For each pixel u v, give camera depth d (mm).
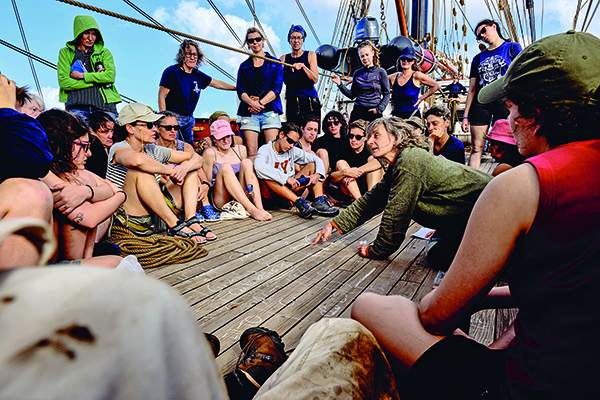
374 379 885
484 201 833
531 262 786
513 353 841
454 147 3863
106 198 2162
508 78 901
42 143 1403
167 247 2838
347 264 2820
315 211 4480
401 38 8109
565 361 717
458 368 912
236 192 4363
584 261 710
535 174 768
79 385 215
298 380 786
